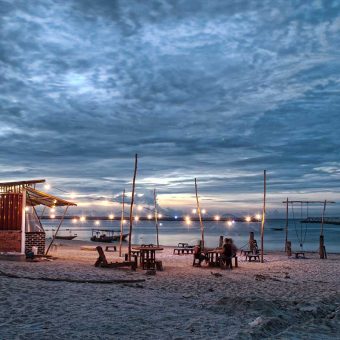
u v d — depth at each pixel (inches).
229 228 6574.8
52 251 1179.9
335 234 3892.7
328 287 648.4
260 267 920.3
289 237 3245.6
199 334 321.1
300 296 545.6
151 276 678.5
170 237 3282.5
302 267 949.2
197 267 866.1
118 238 2512.3
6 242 814.5
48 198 876.6
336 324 363.3
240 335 312.0
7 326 307.3
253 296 514.9
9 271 597.6
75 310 369.1
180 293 527.8
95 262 802.8
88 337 294.7
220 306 435.5
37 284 486.0
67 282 532.1
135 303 424.5
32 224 893.2
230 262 863.1
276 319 366.3
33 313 348.5
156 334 315.6
